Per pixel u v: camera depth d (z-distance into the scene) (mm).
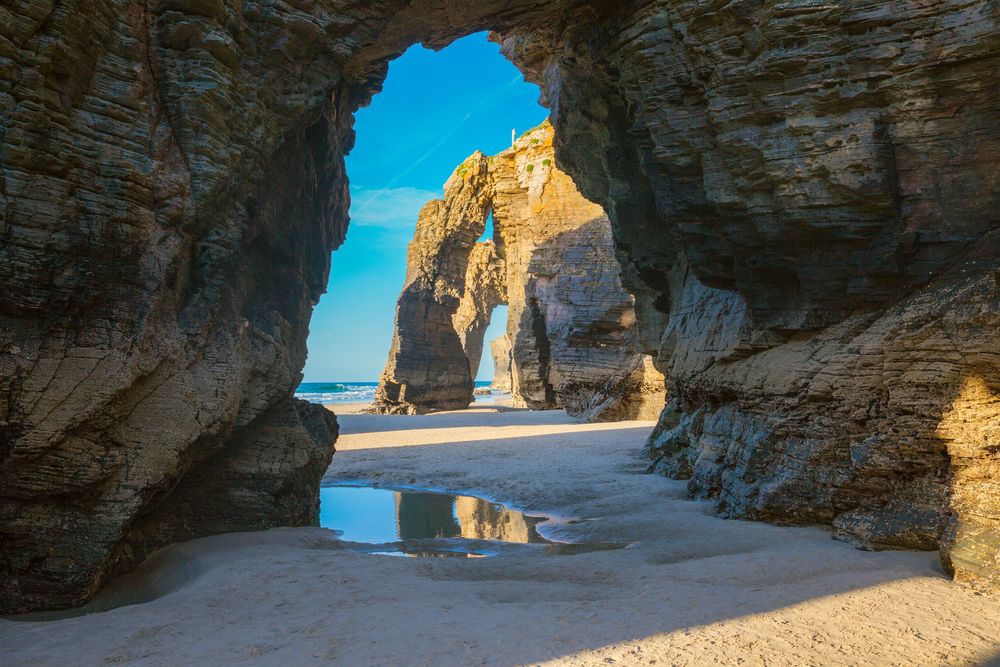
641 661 6891
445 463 27531
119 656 7492
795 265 14352
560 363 51281
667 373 24438
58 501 10359
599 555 12695
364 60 18141
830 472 12883
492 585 10477
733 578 9961
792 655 7051
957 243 12594
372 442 35000
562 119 23781
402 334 63875
